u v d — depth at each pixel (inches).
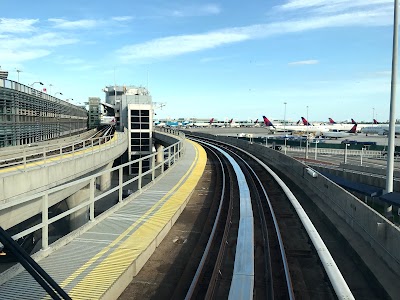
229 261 302.4
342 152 2037.4
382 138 3774.6
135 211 386.6
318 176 563.8
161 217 369.7
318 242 334.0
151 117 2391.7
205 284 254.8
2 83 994.7
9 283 207.5
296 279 283.0
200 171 753.0
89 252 262.8
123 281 234.4
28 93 1261.1
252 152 1469.0
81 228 307.1
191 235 358.9
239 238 335.9
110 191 377.1
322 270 300.7
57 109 1866.4
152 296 233.1
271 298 242.7
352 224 379.6
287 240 377.4
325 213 478.6
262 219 452.8
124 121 2790.4
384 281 268.1
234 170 891.4
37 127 1397.6
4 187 554.6
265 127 6200.8
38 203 681.0
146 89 3376.0
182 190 515.2
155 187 533.0
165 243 331.0
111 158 1253.1
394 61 466.9
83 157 909.8
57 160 823.7
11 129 1071.6
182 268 278.8
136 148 2377.0
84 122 3526.1
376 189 660.1
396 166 1408.7
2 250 146.9
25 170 618.8
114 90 3339.1
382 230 299.7
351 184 738.2
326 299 250.7
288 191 590.9
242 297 220.7
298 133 4261.8
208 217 428.8
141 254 269.1
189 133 3297.2
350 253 351.3
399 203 455.5
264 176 840.3
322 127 4778.5
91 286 210.2
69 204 1044.5
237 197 562.6
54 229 1103.6
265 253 332.8
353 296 257.4
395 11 458.6
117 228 323.6
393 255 276.1
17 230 929.5
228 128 6003.9
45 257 250.2
